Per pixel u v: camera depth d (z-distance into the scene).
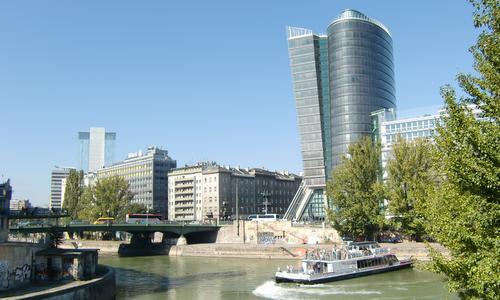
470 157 15.34
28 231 88.12
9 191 52.25
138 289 56.91
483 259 15.33
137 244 124.56
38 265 46.97
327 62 171.38
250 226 120.69
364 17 168.88
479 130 15.16
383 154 136.88
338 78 164.38
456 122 15.94
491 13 15.39
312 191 165.75
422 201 23.25
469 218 16.11
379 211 85.19
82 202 152.00
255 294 52.09
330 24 170.12
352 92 161.88
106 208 140.88
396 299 45.69
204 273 73.94
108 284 48.38
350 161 88.81
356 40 165.25
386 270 66.69
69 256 47.19
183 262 96.00
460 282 18.03
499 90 15.09
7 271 41.22
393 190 73.62
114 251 128.75
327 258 63.22
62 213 67.06
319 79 170.75
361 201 86.38
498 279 14.46
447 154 16.59
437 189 23.09
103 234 149.75
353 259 63.25
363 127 160.00
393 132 144.50
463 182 15.80
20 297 34.28
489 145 14.83
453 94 16.55
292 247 101.12
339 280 59.72
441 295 46.78
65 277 46.75
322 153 165.12
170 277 69.12
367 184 87.06
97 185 144.12
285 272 59.56
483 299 16.59
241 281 63.22
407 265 70.31
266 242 117.19
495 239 14.87
